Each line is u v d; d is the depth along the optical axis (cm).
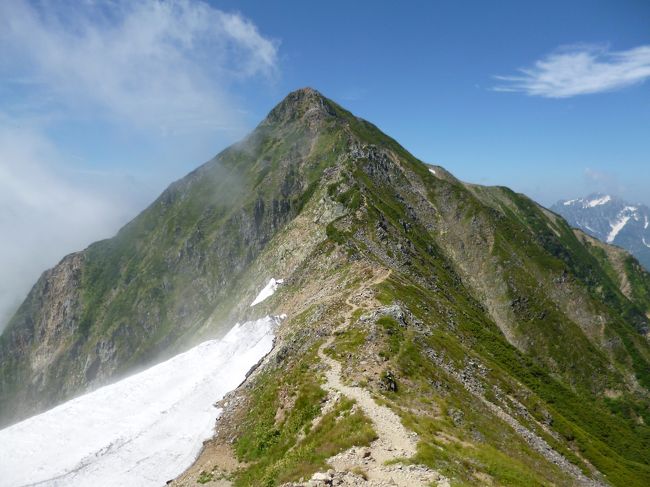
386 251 11262
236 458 4522
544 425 6875
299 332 6475
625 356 17862
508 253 18900
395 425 3394
